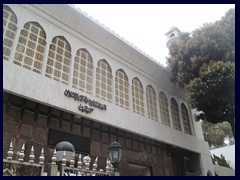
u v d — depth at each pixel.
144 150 17.33
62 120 13.21
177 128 19.48
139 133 15.40
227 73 15.51
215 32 16.84
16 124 11.35
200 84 16.45
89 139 14.09
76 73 13.56
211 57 16.78
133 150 16.50
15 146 10.90
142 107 16.91
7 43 11.17
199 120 21.00
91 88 13.99
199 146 20.77
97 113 13.38
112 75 15.62
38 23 12.78
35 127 11.98
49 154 12.00
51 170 6.25
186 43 17.95
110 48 16.02
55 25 13.58
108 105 14.22
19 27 11.74
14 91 10.37
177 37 20.98
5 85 10.16
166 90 20.02
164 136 17.28
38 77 11.49
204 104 16.95
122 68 16.69
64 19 13.80
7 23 11.47
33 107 12.30
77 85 13.30
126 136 16.47
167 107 19.39
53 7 13.19
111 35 15.56
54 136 12.51
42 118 12.44
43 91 11.42
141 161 16.67
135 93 16.92
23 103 12.00
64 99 12.12
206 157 21.09
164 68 19.06
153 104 18.06
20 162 6.12
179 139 18.66
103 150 14.54
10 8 11.76
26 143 11.30
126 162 15.59
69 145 7.40
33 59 11.91
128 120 15.03
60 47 13.43
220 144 31.00
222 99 16.17
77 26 14.32
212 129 31.16
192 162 20.86
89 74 14.31
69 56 13.66
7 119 11.13
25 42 11.88
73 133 13.42
